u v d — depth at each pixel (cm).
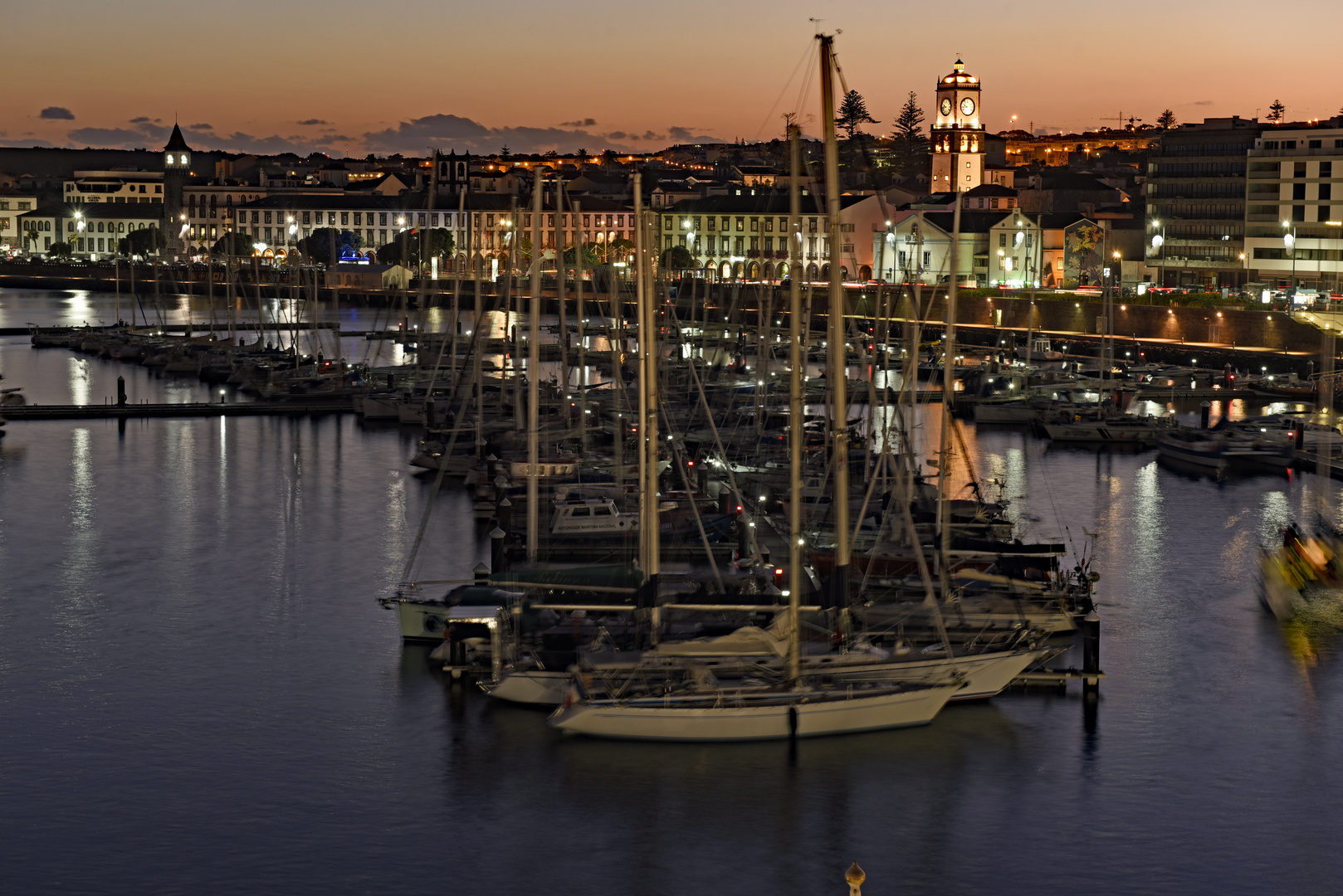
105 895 4997
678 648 6306
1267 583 8250
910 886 5103
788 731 6097
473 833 5434
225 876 5128
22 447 13700
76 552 9369
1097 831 5475
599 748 6062
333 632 7600
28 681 6869
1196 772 5969
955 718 6425
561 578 6975
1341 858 5312
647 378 7050
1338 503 11175
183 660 7150
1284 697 6762
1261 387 17675
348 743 6147
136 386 18925
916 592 7631
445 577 8694
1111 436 14088
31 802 5631
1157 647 7456
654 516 6850
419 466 12425
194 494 11362
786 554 8519
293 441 14150
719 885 5112
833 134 6419
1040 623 7119
